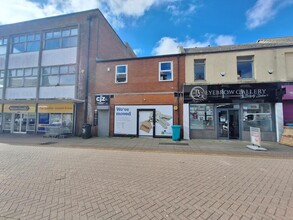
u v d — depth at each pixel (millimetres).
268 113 12328
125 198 3713
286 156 7754
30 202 3500
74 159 7055
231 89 12664
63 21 16250
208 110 13086
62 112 15352
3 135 15156
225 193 3994
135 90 14133
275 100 12023
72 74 15680
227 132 12758
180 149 9266
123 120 14156
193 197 3783
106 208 3295
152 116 13719
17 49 17531
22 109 16375
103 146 10078
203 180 4812
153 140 12312
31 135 15102
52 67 16266
